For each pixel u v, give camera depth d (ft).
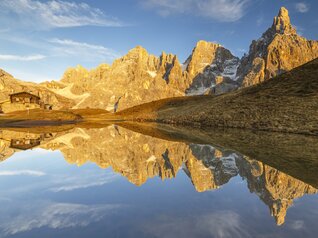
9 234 29.25
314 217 32.94
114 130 207.41
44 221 32.78
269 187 46.26
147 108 482.28
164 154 90.99
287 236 27.81
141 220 32.68
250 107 191.62
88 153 96.17
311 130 127.03
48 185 50.67
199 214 34.40
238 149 89.71
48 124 296.10
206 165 69.97
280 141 104.99
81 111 616.39
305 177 50.57
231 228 29.94
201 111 246.47
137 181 53.47
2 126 255.91
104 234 28.73
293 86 188.75
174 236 28.02
